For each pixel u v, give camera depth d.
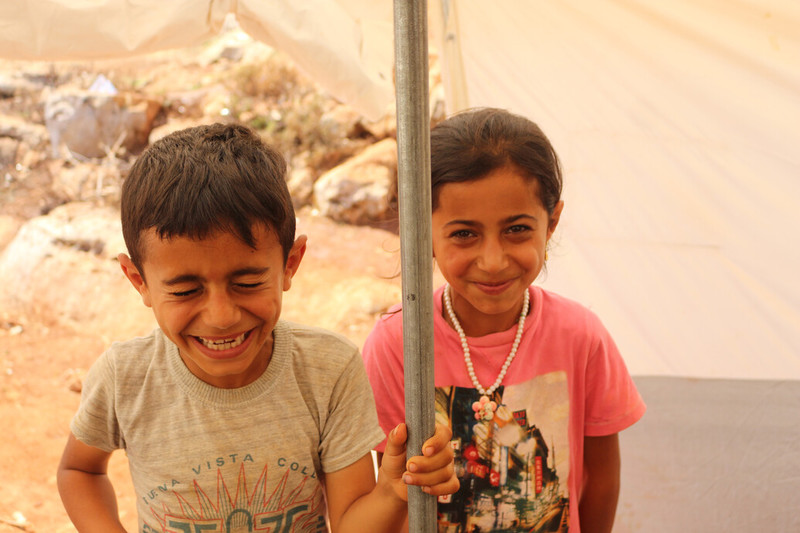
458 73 2.82
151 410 1.37
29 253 7.86
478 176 1.40
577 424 1.71
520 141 1.43
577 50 2.69
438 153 1.45
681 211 2.70
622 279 2.82
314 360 1.39
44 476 4.85
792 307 2.61
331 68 2.60
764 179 2.56
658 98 2.63
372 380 1.65
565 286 2.87
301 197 9.46
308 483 1.39
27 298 7.34
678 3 2.46
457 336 1.64
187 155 1.18
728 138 2.57
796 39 2.35
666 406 2.80
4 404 5.66
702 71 2.53
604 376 1.70
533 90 2.79
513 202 1.41
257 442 1.35
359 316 7.17
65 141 9.88
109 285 7.48
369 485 1.39
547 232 1.57
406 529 1.66
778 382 2.68
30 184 9.30
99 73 11.15
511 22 2.73
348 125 10.20
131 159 10.01
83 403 1.42
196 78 11.55
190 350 1.23
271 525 1.37
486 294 1.47
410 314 1.11
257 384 1.35
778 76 2.42
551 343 1.65
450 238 1.46
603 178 2.76
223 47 12.16
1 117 10.22
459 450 1.64
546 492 1.67
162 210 1.12
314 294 7.57
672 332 2.79
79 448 1.44
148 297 1.27
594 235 2.80
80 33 2.39
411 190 1.07
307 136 10.20
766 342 2.68
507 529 1.67
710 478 2.71
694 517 2.68
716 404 2.76
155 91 11.10
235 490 1.35
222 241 1.13
